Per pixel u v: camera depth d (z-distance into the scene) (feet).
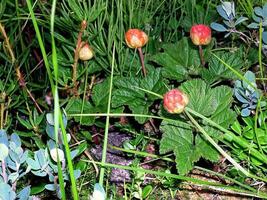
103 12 0.96
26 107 0.95
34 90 0.96
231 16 0.92
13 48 0.92
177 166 0.77
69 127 0.94
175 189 0.85
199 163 0.90
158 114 0.89
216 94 0.83
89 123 0.87
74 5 0.84
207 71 0.91
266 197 0.73
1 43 0.91
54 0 0.51
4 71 0.87
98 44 0.95
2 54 0.86
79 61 0.95
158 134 0.95
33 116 0.93
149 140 0.94
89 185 0.87
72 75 0.93
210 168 0.89
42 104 0.95
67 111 0.90
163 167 0.90
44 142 0.90
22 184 0.85
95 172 0.89
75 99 0.91
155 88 0.88
